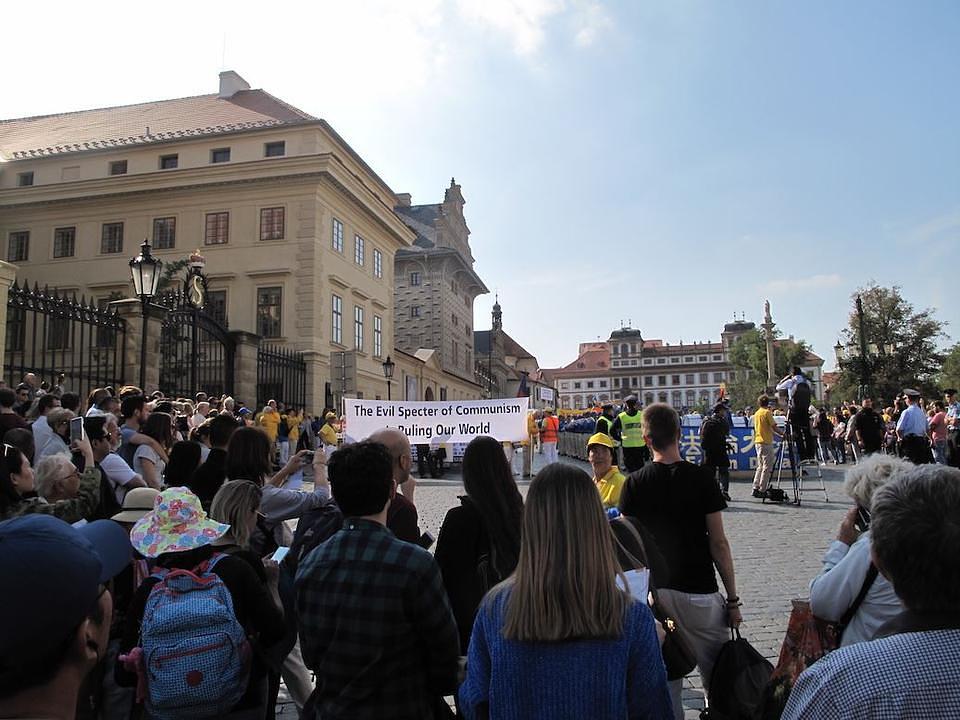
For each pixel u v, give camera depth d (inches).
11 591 54.3
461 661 137.4
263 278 1428.4
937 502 68.0
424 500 642.2
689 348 6112.2
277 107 1669.5
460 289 2672.2
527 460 855.7
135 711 140.9
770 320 1614.2
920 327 2295.8
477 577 140.9
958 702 59.1
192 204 1480.1
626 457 622.2
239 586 130.5
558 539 88.5
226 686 121.6
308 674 207.6
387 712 107.3
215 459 211.2
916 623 66.5
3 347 563.2
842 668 63.1
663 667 89.9
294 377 1187.3
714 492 163.9
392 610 109.3
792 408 603.8
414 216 2620.6
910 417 703.7
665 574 145.3
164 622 121.0
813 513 514.9
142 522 132.9
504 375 3745.1
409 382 1987.0
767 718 129.0
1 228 1555.1
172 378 845.2
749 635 245.6
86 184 1503.4
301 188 1438.2
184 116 1701.5
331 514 173.6
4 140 1776.6
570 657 84.9
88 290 1492.4
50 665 55.7
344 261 1567.4
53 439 291.6
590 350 6550.2
